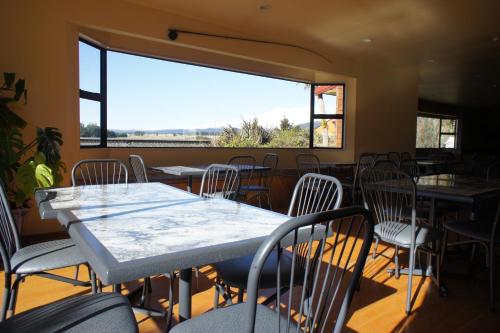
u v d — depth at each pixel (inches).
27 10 136.4
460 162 191.8
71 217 53.1
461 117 595.2
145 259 34.7
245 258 66.0
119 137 192.4
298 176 222.8
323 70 246.7
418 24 191.8
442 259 115.2
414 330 76.0
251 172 168.7
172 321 77.0
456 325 78.5
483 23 189.6
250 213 58.6
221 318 46.2
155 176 193.5
